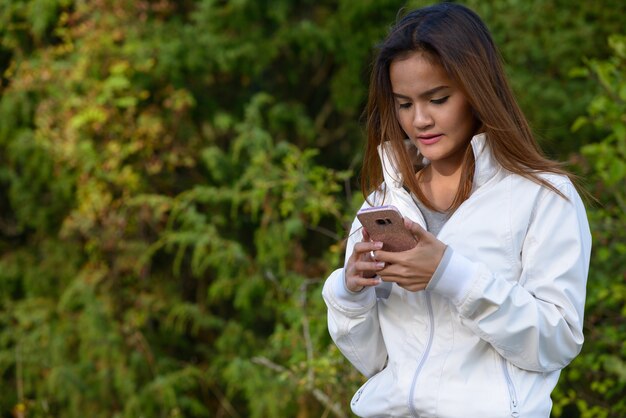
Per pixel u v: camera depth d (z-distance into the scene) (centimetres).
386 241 247
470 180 260
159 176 781
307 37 797
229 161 763
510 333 240
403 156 269
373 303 272
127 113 745
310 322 562
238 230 805
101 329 747
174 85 770
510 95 262
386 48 256
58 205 810
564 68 757
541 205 252
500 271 251
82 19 779
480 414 248
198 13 777
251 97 834
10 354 770
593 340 548
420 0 752
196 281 830
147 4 770
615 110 512
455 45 248
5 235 859
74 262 800
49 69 757
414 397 258
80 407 752
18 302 802
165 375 762
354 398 285
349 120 857
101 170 739
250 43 783
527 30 750
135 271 767
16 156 777
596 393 575
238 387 729
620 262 572
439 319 260
